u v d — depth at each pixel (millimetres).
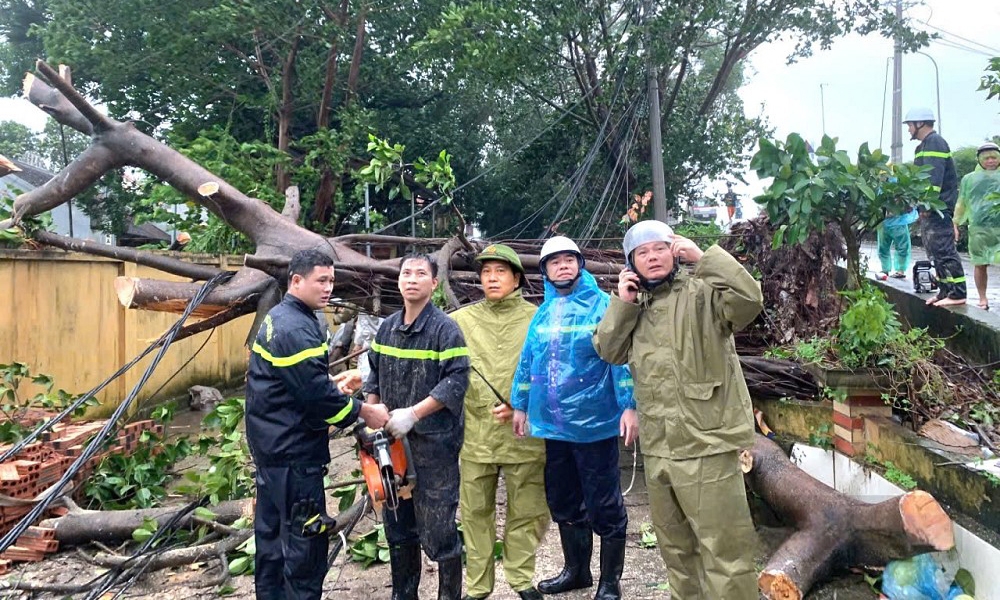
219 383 10023
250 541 3834
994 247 4816
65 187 4531
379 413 2852
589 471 3160
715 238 6254
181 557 3857
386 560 3832
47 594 3645
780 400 4578
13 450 3543
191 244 9492
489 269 3447
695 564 2787
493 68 10438
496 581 3646
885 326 3834
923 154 5184
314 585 2805
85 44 10961
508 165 14984
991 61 4566
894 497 3119
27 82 4695
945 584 3043
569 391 3109
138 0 10492
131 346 7664
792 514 3543
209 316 4441
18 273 6199
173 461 5324
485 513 3225
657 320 2736
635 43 10758
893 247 6465
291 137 14023
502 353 3375
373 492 2785
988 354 4359
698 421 2586
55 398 5730
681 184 13359
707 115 14031
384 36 12938
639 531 4262
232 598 3566
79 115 4715
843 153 3947
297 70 12297
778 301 5312
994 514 2863
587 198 12594
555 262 3230
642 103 11453
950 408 3764
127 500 5066
